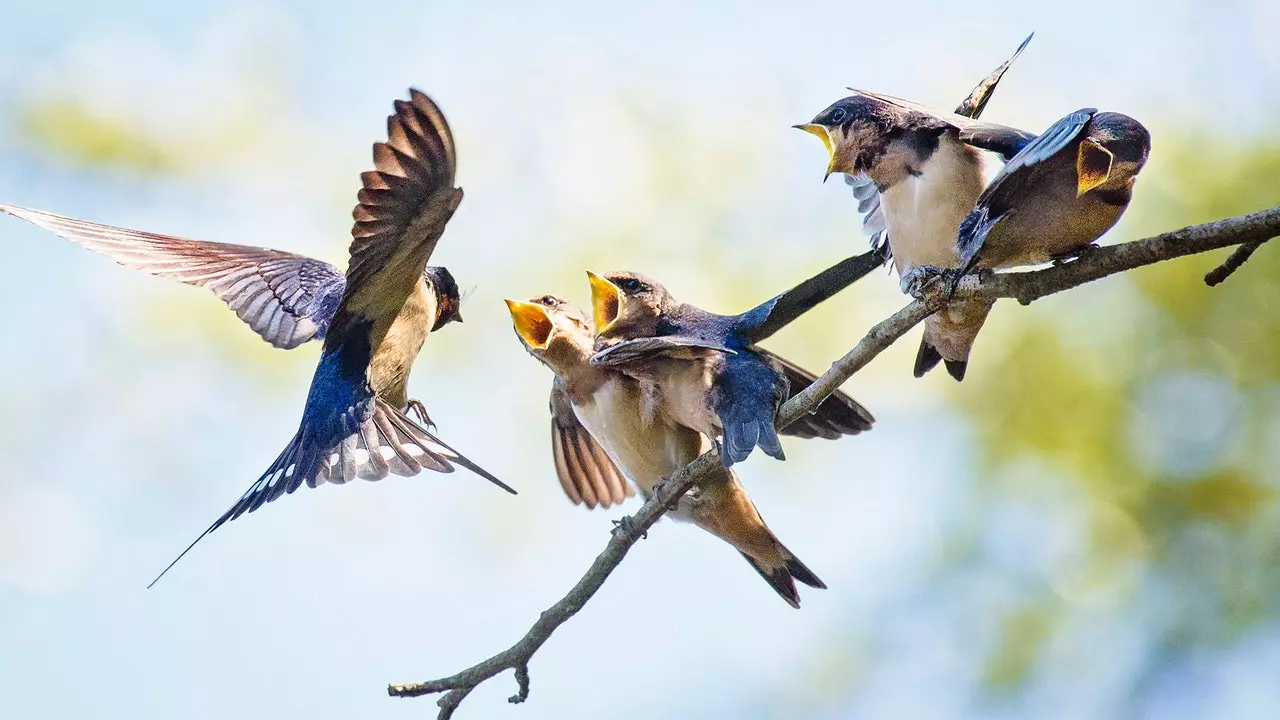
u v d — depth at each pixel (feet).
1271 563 43.57
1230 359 44.70
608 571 28.35
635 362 31.81
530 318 35.86
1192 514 44.34
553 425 38.55
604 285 35.47
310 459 30.63
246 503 29.43
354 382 31.60
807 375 34.99
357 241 27.55
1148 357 45.21
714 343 32.50
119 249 35.35
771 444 29.17
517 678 27.48
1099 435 45.06
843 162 32.30
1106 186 23.50
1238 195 44.96
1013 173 23.38
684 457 34.27
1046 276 24.20
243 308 35.88
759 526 34.27
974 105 33.42
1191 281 45.06
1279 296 44.50
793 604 35.12
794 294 33.17
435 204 26.63
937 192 31.30
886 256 34.81
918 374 33.83
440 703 27.48
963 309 30.60
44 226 34.78
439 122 25.50
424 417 34.86
